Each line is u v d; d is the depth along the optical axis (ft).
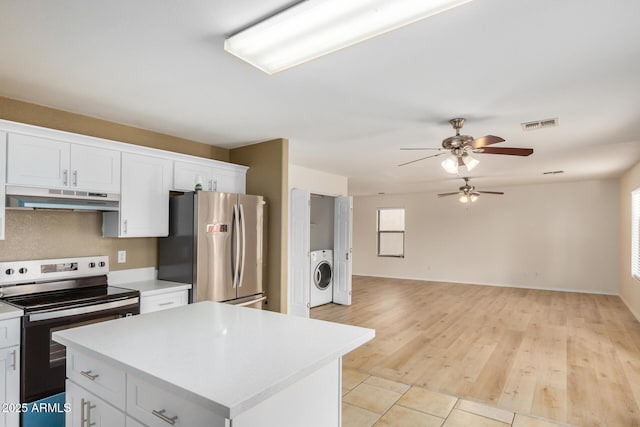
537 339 14.35
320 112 9.80
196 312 6.68
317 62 6.86
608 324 16.56
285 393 3.94
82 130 9.97
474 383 10.36
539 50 6.37
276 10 5.17
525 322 16.89
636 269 18.19
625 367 11.51
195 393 3.38
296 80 7.70
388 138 12.64
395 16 4.96
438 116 10.12
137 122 10.67
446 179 22.99
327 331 5.44
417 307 20.12
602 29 5.67
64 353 7.82
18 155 8.02
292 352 4.51
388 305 20.66
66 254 9.75
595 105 9.20
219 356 4.37
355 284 28.04
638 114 9.87
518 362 11.94
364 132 11.84
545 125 10.83
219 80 7.70
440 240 29.73
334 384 4.76
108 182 9.62
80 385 5.02
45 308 7.52
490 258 27.66
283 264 12.53
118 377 4.38
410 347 13.38
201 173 11.96
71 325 7.98
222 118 10.34
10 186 7.89
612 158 16.08
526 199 26.37
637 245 17.94
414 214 30.89
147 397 4.00
